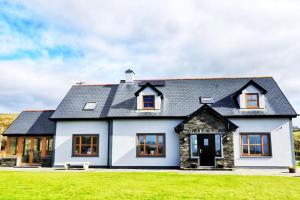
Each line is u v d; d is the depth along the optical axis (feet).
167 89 85.10
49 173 57.52
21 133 82.28
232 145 69.15
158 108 77.20
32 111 90.58
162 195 33.47
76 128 79.10
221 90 83.25
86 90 89.97
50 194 33.78
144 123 76.43
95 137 78.69
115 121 77.30
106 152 77.10
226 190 37.01
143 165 74.49
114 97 83.15
